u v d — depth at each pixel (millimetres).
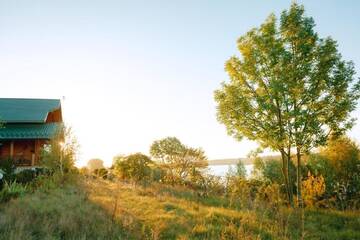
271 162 20172
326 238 8547
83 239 6680
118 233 7531
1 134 23812
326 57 11750
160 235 7469
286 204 13430
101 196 13602
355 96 11781
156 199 13664
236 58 13688
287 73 11836
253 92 13281
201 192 16547
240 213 10406
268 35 12625
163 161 29891
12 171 17828
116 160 26297
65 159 19438
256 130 12789
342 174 14172
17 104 29078
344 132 12211
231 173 17875
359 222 10180
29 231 7098
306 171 16766
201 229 8219
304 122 11484
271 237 7812
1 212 8758
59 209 9492
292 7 12711
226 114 13344
